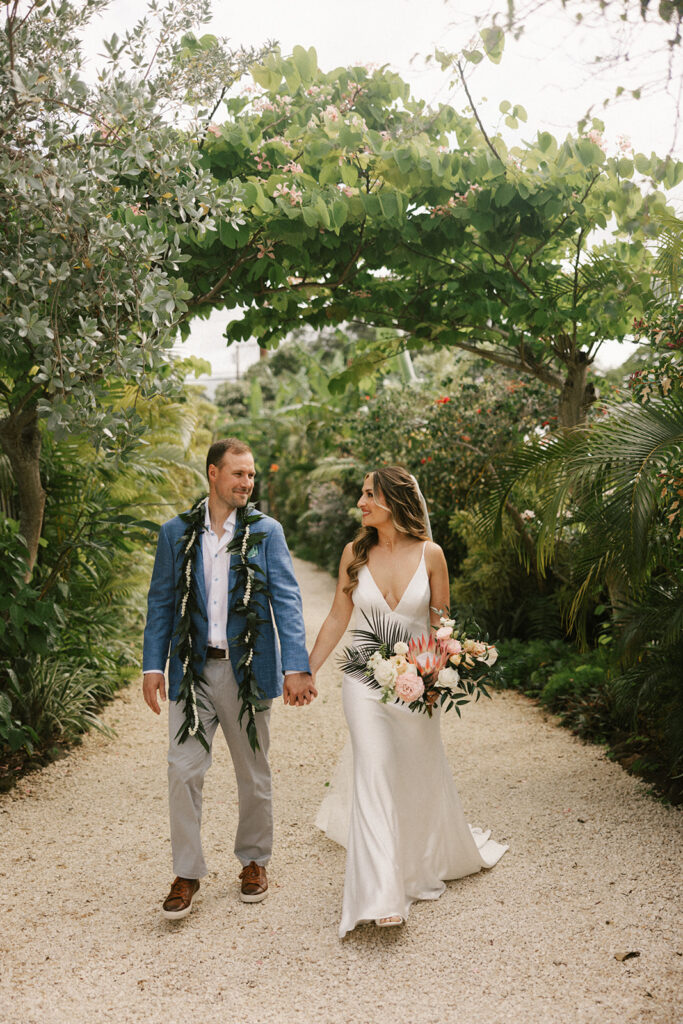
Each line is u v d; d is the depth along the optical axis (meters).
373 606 3.25
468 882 3.39
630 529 3.90
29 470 4.81
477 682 3.20
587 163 4.84
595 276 5.90
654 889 3.26
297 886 3.38
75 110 3.54
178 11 3.79
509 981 2.66
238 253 4.94
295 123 4.84
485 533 5.32
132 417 3.66
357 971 2.75
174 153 3.79
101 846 3.78
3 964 2.82
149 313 3.58
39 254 3.36
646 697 4.36
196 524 3.23
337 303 6.20
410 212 5.14
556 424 7.40
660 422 4.18
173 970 2.78
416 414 10.72
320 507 15.08
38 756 4.86
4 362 4.06
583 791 4.33
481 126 4.82
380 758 3.10
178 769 3.07
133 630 7.78
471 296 6.07
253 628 3.13
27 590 4.34
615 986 2.61
